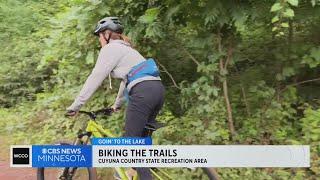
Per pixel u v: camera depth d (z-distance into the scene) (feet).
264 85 20.13
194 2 18.67
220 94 20.43
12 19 36.37
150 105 14.33
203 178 16.67
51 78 30.27
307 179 16.94
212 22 18.53
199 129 19.24
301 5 17.72
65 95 24.66
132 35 19.95
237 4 18.10
